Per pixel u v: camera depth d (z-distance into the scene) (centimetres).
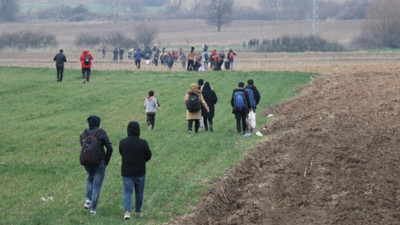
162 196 4288
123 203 4141
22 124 7094
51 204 4028
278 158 5538
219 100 9331
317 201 4316
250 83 6781
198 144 6028
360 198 4378
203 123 7144
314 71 14075
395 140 6269
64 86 10506
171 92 10081
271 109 8625
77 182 4597
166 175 4812
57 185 4503
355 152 5722
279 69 15062
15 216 3766
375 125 6994
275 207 4200
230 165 5094
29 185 4466
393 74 12250
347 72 13312
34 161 5188
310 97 9462
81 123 7269
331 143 6088
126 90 10206
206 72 13012
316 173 4988
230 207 4303
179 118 7762
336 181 4772
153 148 5800
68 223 3625
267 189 4591
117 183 4578
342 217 3972
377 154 5694
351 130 6750
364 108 8106
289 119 7675
